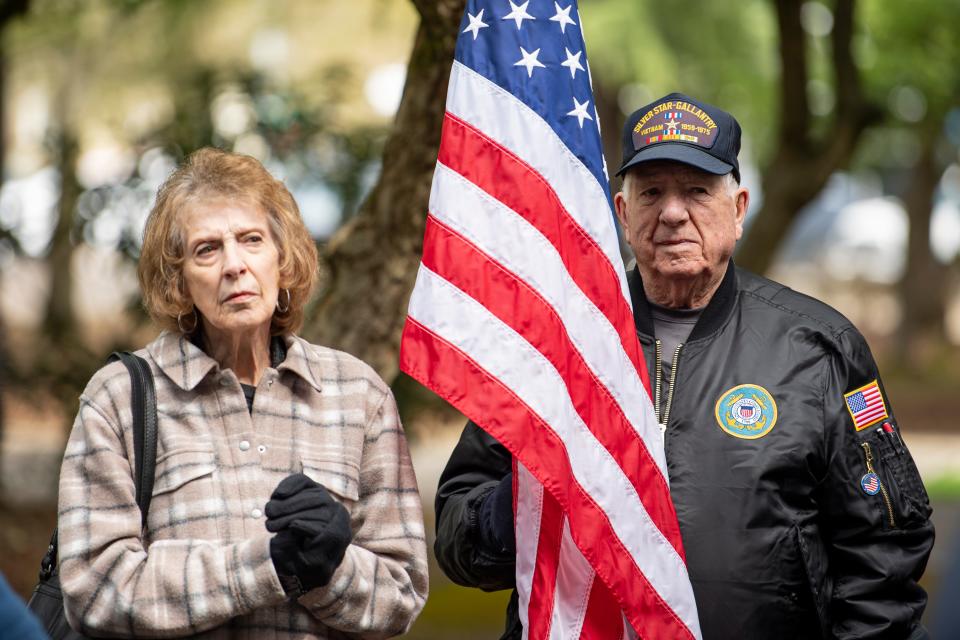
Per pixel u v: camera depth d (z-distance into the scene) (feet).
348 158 38.19
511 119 15.51
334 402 14.37
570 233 15.62
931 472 67.62
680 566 15.06
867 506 15.42
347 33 83.51
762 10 71.10
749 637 15.03
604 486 15.12
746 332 16.06
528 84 15.64
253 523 13.51
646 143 15.99
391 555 14.23
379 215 23.03
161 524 13.39
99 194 37.47
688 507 15.33
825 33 58.95
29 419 66.18
